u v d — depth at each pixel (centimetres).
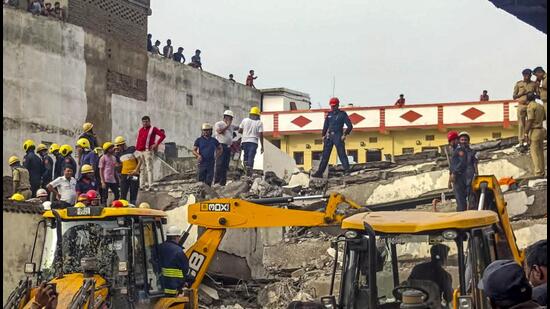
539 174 2562
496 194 1625
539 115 2559
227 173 2922
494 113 5022
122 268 1555
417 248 1191
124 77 4500
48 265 1584
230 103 5500
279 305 2175
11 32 3775
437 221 1188
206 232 1961
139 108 4622
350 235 1202
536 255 713
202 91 5216
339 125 2858
